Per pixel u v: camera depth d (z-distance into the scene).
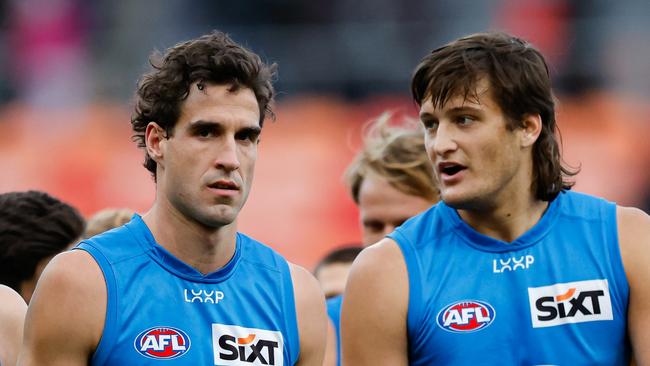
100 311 12.29
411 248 13.10
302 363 13.29
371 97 53.38
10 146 55.31
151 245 12.78
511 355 12.62
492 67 12.52
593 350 12.60
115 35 56.00
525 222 13.09
